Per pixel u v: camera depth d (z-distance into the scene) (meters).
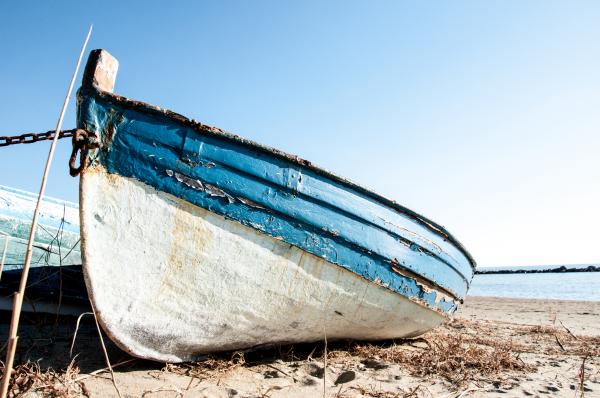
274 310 3.39
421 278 4.16
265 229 3.21
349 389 3.03
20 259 5.12
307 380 3.17
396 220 3.88
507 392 3.11
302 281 3.42
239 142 3.12
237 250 3.16
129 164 2.86
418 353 4.39
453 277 4.78
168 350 3.16
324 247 3.45
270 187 3.23
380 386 3.13
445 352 4.16
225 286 3.16
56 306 4.75
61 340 3.89
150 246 2.93
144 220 2.90
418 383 3.28
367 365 3.78
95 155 2.77
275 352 3.90
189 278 3.05
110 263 2.84
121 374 2.99
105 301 2.85
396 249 3.88
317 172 3.40
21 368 2.71
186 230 3.00
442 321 4.99
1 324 4.70
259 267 3.25
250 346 3.56
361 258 3.65
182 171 2.97
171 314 3.05
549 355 4.75
